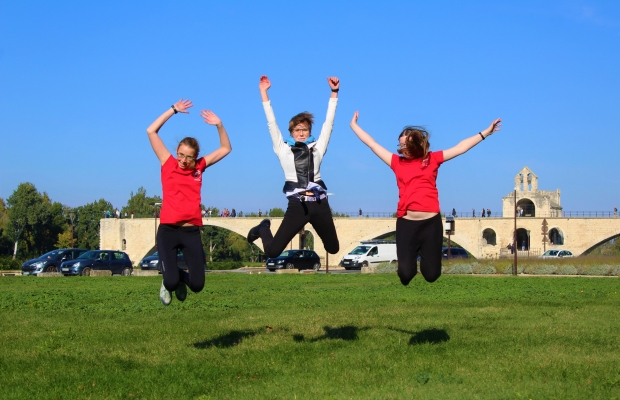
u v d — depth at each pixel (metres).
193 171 8.41
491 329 10.70
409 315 12.75
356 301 16.16
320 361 8.11
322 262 76.81
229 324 11.53
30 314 13.44
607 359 8.12
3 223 113.44
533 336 9.86
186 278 8.43
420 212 8.32
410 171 8.41
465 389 6.69
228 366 7.86
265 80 9.02
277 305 15.12
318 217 8.61
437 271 8.52
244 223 79.88
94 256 39.38
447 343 9.25
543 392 6.53
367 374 7.36
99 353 8.81
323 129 8.98
